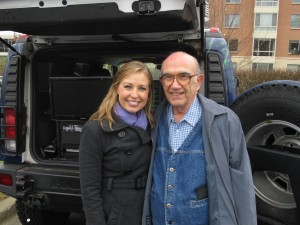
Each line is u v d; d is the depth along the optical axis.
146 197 2.15
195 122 2.09
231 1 13.91
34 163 3.28
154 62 4.41
